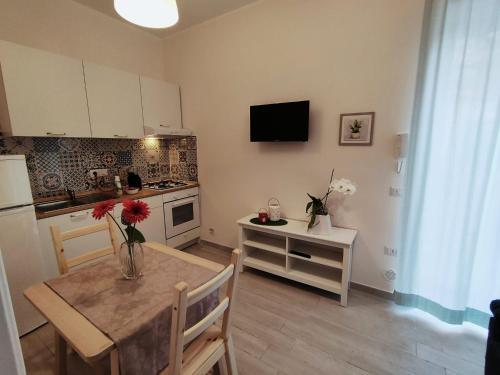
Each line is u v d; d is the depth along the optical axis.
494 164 1.68
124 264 1.27
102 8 2.65
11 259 1.74
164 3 1.26
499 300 1.22
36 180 2.39
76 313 1.02
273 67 2.54
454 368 1.56
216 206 3.28
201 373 1.10
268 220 2.63
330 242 2.12
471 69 1.63
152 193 2.81
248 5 2.58
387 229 2.19
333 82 2.24
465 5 1.61
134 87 2.78
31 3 2.24
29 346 1.75
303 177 2.54
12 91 1.92
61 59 2.18
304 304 2.19
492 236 1.74
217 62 2.91
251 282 2.54
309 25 2.29
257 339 1.80
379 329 1.88
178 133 3.09
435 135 1.82
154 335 1.01
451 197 1.79
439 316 1.94
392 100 2.02
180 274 1.33
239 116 2.86
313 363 1.61
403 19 1.90
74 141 2.63
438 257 1.89
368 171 2.20
